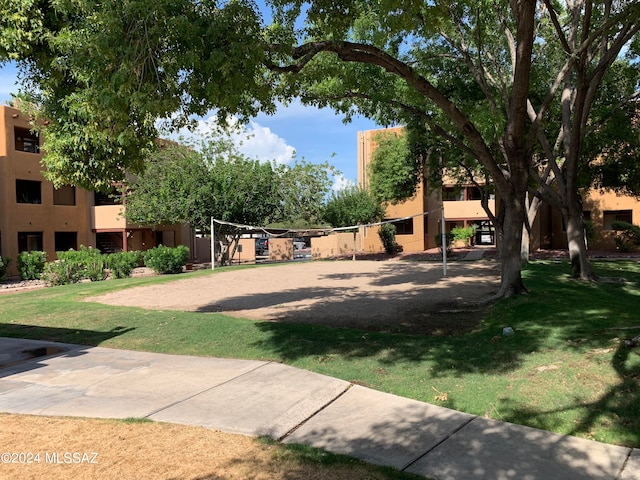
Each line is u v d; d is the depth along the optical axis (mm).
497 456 4027
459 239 35188
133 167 8883
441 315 9953
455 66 15805
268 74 11578
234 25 6902
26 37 7762
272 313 10758
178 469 3838
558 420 4688
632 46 13766
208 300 13109
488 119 12094
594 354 6141
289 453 4094
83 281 21906
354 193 35031
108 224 29859
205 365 6883
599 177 21328
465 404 5164
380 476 3707
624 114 15492
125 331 9188
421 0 7266
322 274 19406
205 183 24750
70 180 9266
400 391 5602
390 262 25359
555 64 15781
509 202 11195
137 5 6246
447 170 26578
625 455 4016
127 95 6465
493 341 7352
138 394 5707
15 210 26344
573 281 13719
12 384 6234
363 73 12031
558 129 16641
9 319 10969
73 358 7555
